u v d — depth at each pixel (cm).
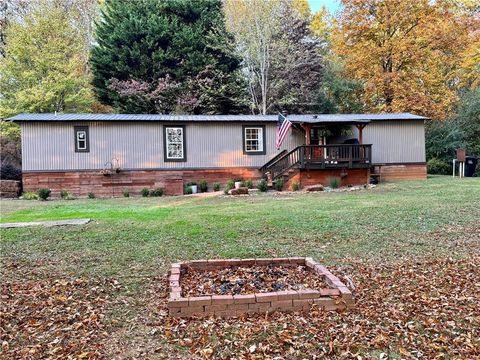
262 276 418
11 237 660
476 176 1977
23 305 375
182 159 1638
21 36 2028
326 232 675
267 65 2347
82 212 965
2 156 1877
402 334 317
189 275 430
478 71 2288
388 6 2216
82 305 376
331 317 345
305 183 1500
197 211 943
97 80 2353
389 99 2325
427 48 2214
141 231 698
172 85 2248
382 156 1745
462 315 352
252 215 845
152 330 323
